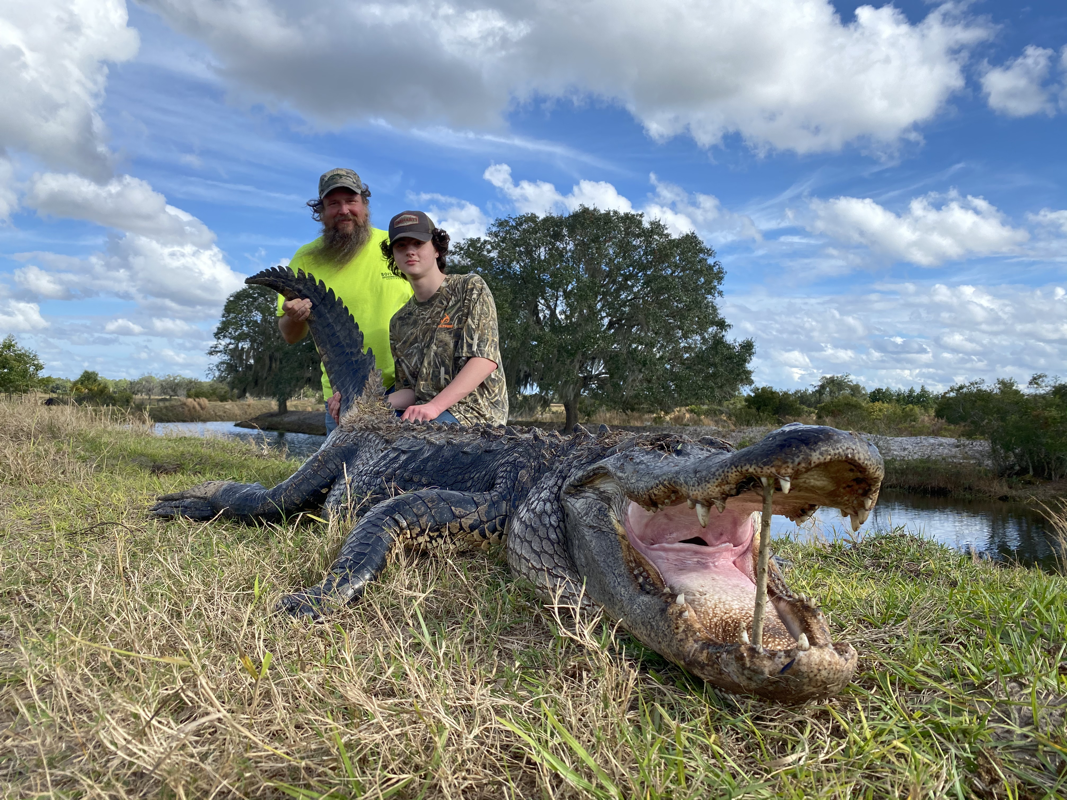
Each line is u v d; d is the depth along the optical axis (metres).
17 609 2.31
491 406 4.91
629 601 2.10
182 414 32.34
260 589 2.46
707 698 1.80
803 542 4.70
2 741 1.47
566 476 2.72
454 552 3.04
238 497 4.06
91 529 3.29
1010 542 9.67
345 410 4.93
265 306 37.09
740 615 1.93
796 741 1.61
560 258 32.22
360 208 6.05
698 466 1.80
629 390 30.39
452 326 4.75
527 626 2.35
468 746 1.43
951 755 1.49
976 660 1.93
